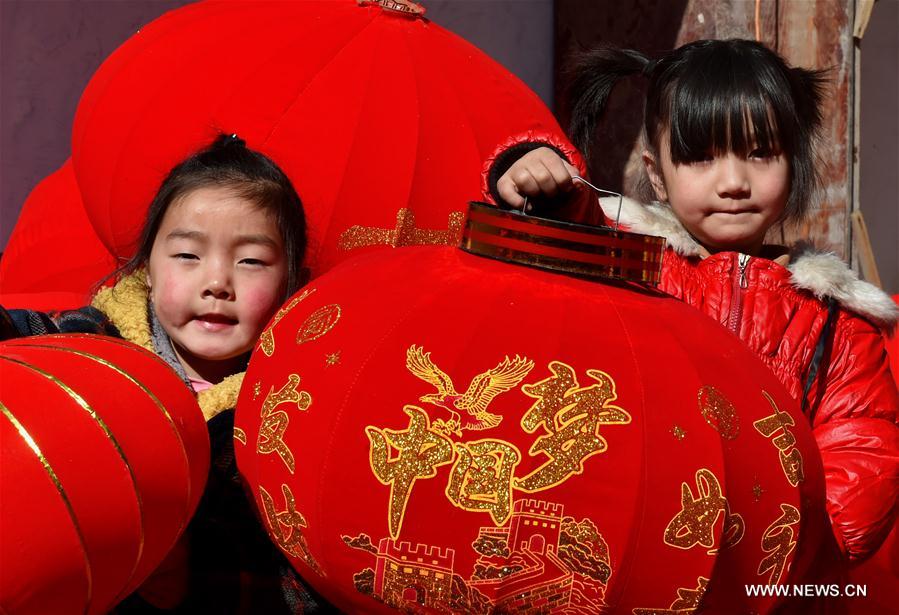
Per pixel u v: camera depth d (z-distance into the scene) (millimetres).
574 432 964
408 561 974
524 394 977
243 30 2223
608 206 1690
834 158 2822
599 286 1109
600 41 3373
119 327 1565
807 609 1246
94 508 940
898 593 1628
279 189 1552
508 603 966
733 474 994
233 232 1479
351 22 2283
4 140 3031
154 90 2141
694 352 1062
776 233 2836
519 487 950
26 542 900
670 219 1668
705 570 975
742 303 1560
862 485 1384
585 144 1923
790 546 1046
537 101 2422
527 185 1201
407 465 969
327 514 1006
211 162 1544
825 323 1559
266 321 1521
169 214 1510
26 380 966
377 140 2121
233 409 1442
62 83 3068
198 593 1374
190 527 1365
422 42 2305
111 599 1006
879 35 3406
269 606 1374
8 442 914
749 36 2971
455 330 1027
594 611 974
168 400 1054
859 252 2875
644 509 955
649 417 980
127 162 2119
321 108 2111
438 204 2170
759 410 1058
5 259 2609
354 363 1031
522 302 1058
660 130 1667
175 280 1480
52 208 2564
